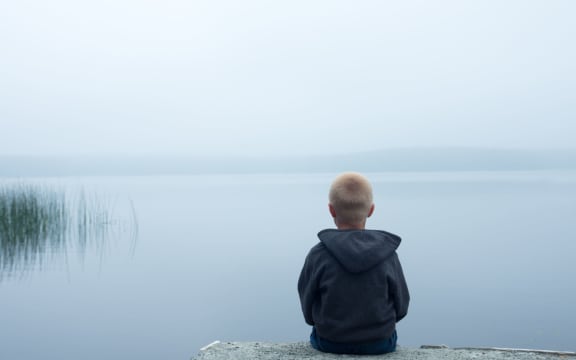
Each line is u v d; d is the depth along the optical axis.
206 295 11.09
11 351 7.23
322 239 2.79
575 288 11.77
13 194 14.02
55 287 11.26
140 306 10.01
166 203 43.03
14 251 13.65
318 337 2.85
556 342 7.60
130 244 17.23
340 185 2.81
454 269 14.41
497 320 8.98
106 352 7.23
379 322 2.69
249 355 2.76
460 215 30.92
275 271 14.05
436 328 8.52
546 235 21.69
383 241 2.75
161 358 6.91
